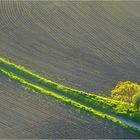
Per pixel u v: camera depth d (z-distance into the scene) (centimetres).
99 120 6203
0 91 6531
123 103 6425
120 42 7494
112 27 7800
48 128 6075
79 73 6894
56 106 6353
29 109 6300
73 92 6569
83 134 6031
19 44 7350
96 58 7156
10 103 6375
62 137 5984
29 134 5994
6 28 7631
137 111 6309
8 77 6725
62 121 6162
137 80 6831
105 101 6450
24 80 6712
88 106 6400
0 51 7194
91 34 7625
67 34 7594
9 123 6112
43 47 7312
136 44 7475
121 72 6938
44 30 7644
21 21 7781
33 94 6500
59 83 6719
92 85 6712
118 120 6206
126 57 7206
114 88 6681
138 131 6078
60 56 7169
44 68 6944
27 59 7088
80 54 7219
